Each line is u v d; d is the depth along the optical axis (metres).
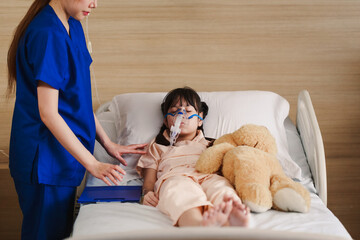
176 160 1.69
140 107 2.04
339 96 2.48
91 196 1.57
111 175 1.46
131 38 2.42
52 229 1.55
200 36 2.43
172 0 2.39
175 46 2.43
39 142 1.47
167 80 2.47
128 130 1.97
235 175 1.46
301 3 2.40
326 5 2.40
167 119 1.87
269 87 2.48
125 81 2.47
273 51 2.44
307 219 1.37
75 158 1.49
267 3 2.39
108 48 2.43
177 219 1.29
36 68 1.37
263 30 2.42
